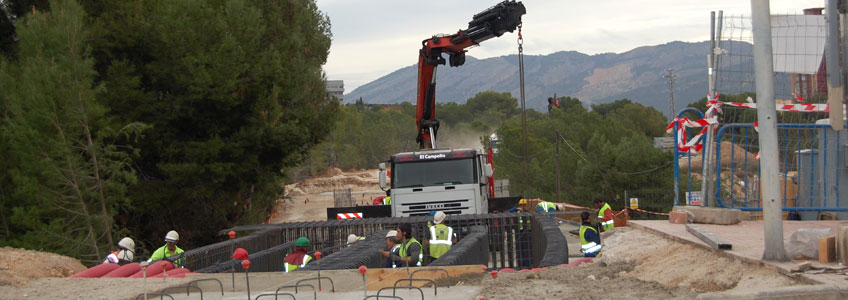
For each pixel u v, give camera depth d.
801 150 13.33
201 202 25.86
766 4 6.98
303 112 25.92
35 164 17.19
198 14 22.61
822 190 12.54
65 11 18.39
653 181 40.41
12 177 17.23
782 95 12.42
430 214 19.34
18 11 23.00
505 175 54.16
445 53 24.64
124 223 24.00
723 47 12.08
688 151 13.16
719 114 12.79
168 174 23.19
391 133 118.94
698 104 56.03
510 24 22.83
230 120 24.06
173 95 23.30
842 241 6.33
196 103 23.08
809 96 12.36
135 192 23.02
